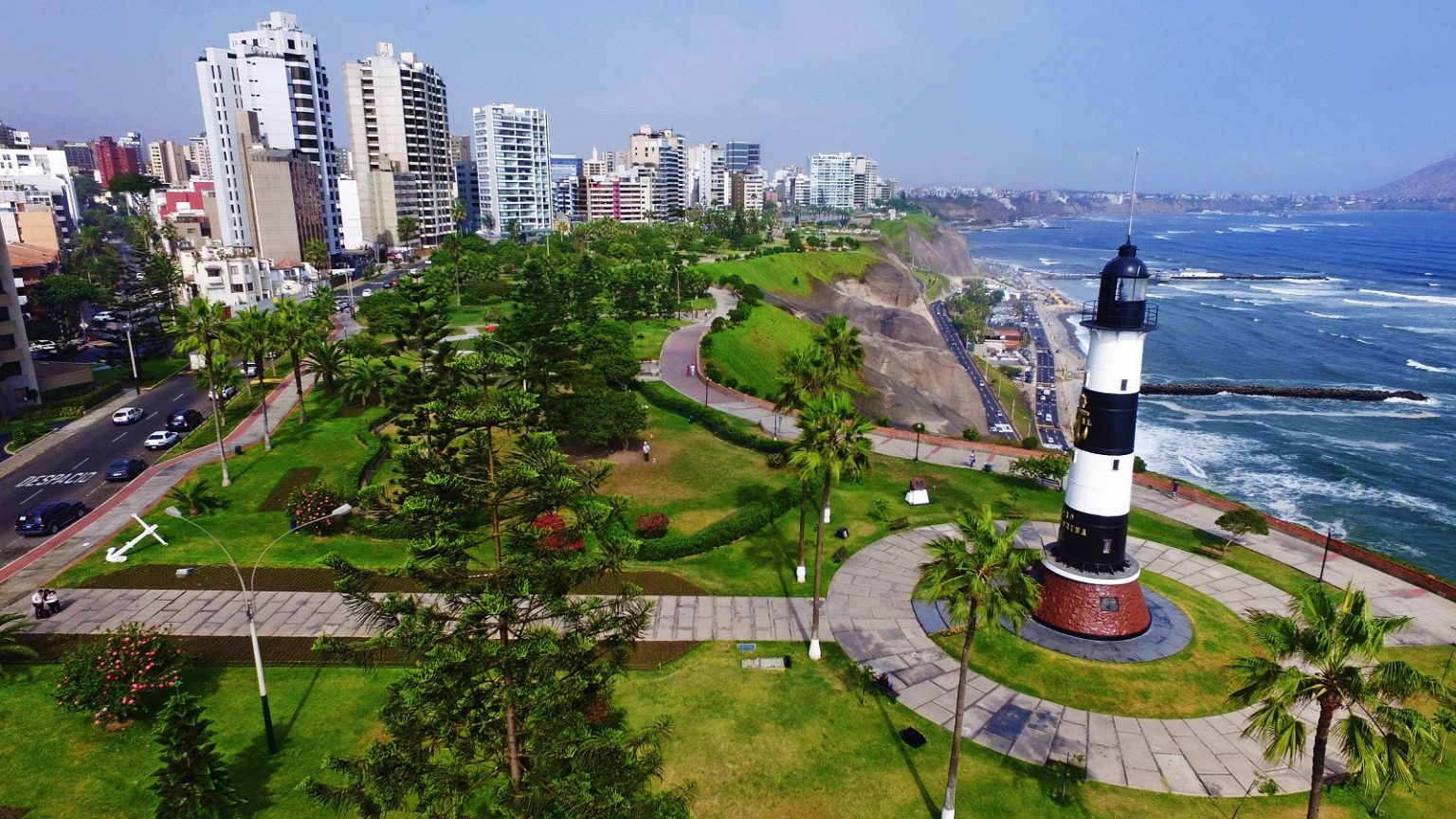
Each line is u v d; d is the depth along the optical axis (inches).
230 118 6151.6
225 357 2539.4
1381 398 5315.0
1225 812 1186.0
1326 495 3627.0
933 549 1119.0
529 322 2578.7
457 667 841.5
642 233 7864.2
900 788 1226.6
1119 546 1627.7
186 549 1940.2
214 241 6737.2
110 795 1176.8
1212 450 4291.3
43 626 1601.9
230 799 1112.8
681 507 2220.7
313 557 1915.6
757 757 1282.0
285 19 6894.7
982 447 2861.7
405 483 962.1
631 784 898.7
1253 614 928.9
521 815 831.1
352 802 841.5
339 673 1476.4
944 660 1562.5
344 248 7583.7
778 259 7342.5
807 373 2054.6
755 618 1704.0
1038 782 1240.2
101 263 5600.4
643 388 3314.5
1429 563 2970.0
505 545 897.5
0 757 1242.0
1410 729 818.8
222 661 1499.8
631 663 1520.7
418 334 2544.3
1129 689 1466.5
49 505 2081.7
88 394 3287.4
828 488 1526.8
